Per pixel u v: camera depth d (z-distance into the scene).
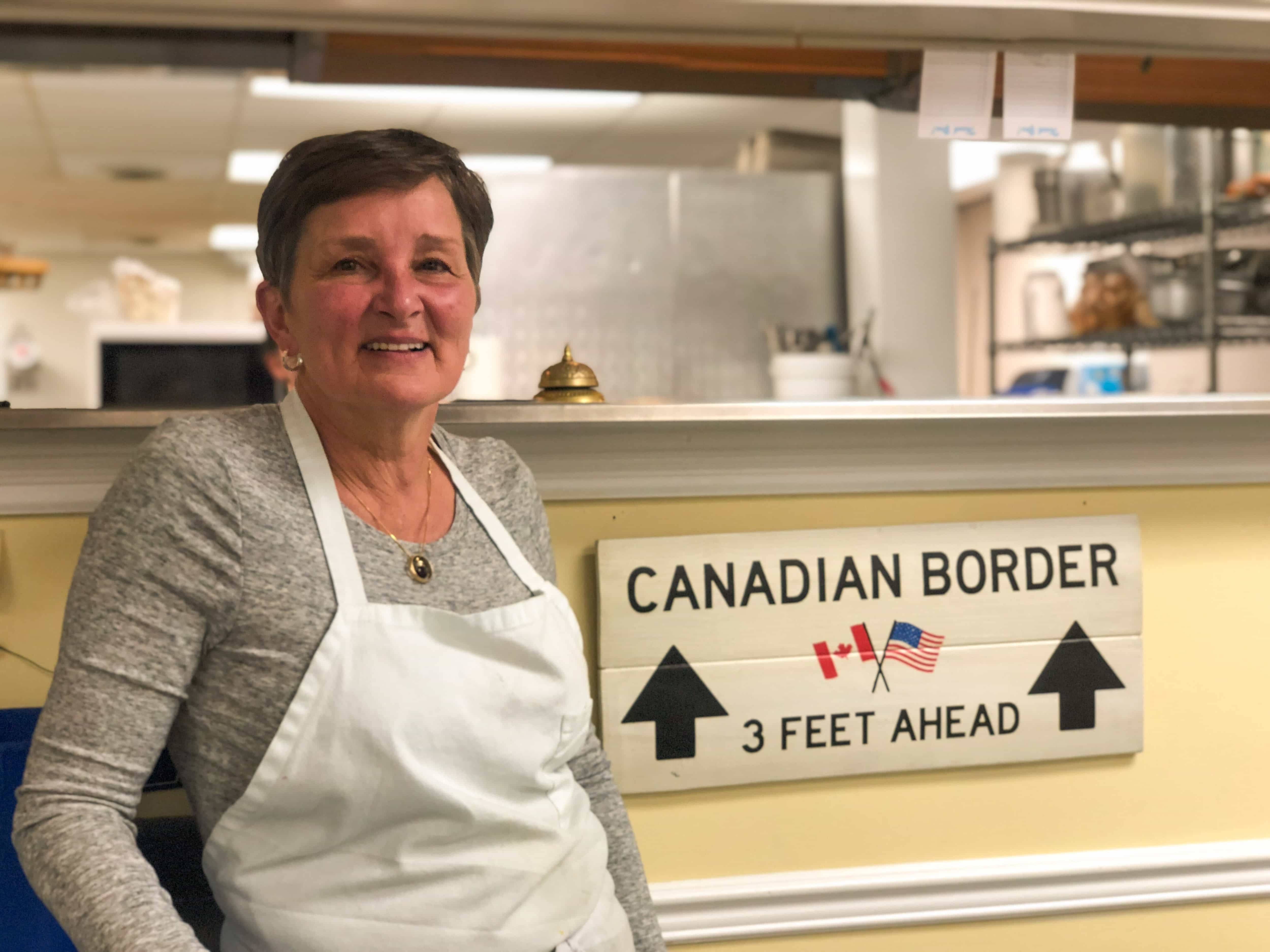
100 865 0.83
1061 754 1.53
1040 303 3.98
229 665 0.92
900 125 3.57
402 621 0.95
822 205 3.77
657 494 1.43
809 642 1.46
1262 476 1.59
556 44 1.97
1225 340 3.27
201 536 0.90
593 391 1.38
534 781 1.02
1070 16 1.56
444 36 1.85
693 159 5.00
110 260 6.83
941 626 1.50
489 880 0.98
